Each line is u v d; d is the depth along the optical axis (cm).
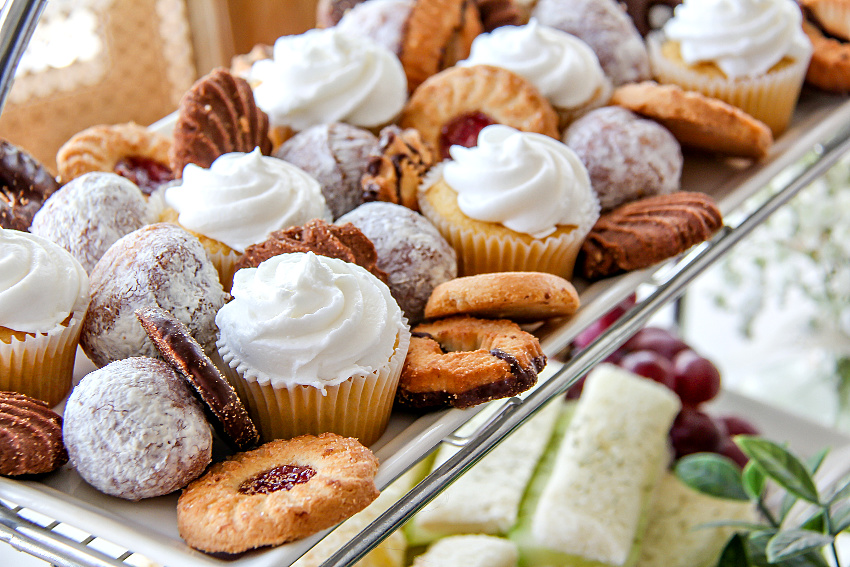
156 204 57
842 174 73
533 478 63
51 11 81
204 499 49
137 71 87
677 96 61
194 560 48
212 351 53
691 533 63
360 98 61
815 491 57
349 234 54
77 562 49
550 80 63
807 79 69
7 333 51
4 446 49
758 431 71
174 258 52
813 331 77
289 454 50
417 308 56
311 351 51
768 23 65
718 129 61
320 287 52
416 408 53
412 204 59
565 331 56
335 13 68
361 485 49
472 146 62
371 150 60
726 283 78
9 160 56
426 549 58
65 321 52
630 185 61
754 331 90
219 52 85
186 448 49
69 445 50
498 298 54
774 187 70
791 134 67
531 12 68
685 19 66
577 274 60
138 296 52
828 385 79
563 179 58
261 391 52
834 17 69
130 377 50
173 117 63
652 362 69
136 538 49
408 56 64
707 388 69
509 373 52
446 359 53
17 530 49
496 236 58
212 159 57
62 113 84
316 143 60
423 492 51
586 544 60
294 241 54
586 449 64
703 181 64
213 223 55
